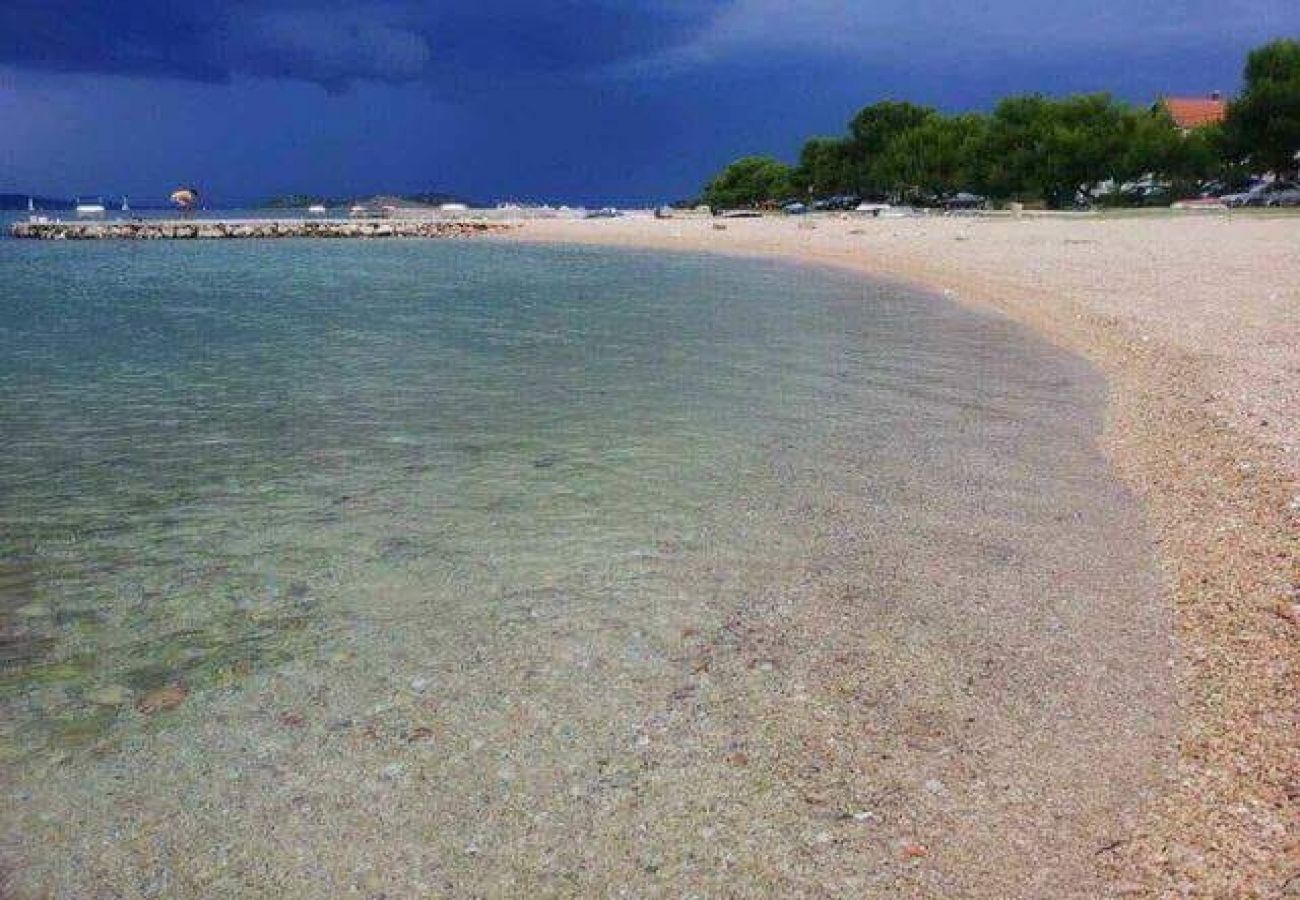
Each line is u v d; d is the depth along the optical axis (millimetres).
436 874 4238
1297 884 3879
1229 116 74312
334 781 4910
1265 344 15898
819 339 18797
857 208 103125
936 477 9688
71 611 6938
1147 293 22922
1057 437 11250
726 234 62844
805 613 6656
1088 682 5684
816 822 4496
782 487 9430
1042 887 4047
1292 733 4965
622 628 6500
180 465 10594
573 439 11445
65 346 19109
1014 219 65250
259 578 7484
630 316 23094
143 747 5254
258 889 4172
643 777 4871
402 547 8070
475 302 27016
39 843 4492
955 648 6125
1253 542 7582
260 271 40750
